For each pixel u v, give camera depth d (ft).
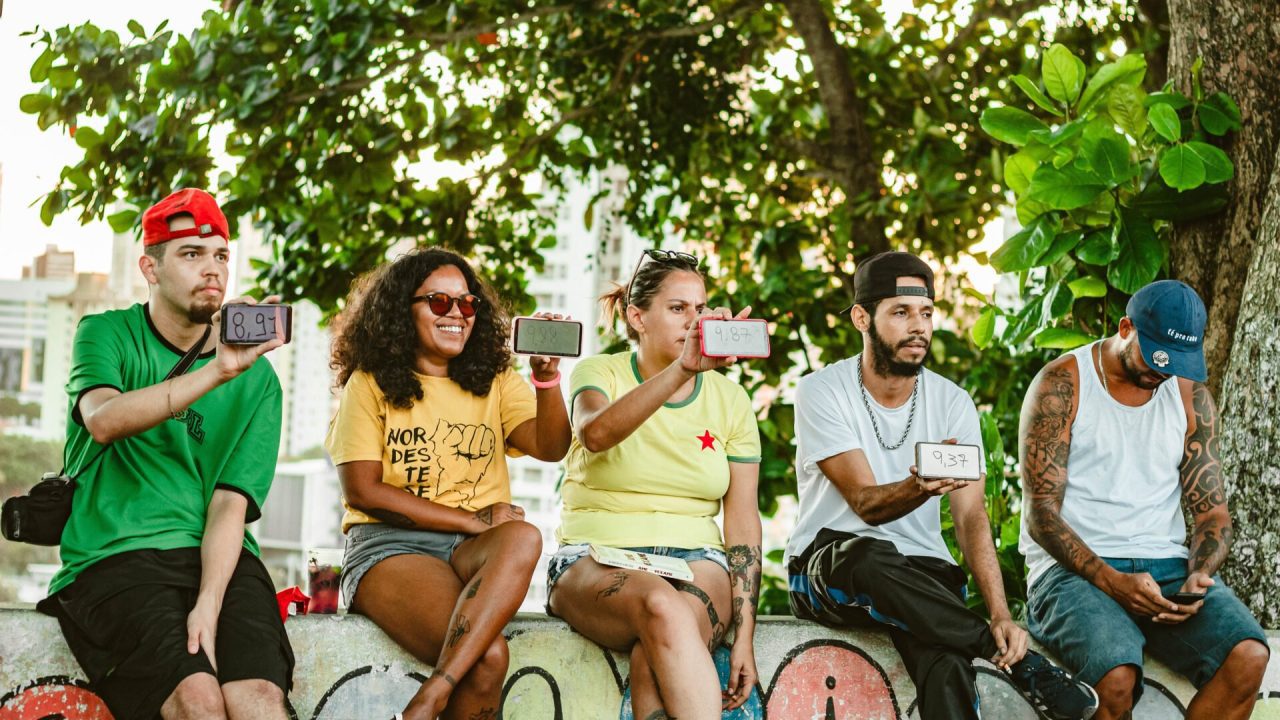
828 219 29.04
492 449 11.33
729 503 11.64
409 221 26.21
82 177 21.97
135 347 10.05
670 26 27.07
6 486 106.73
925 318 11.93
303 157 23.44
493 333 11.44
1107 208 14.56
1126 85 14.58
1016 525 15.28
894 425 12.13
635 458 11.32
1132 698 11.03
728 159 29.58
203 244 10.06
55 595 9.65
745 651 10.97
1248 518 13.15
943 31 28.81
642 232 29.91
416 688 10.73
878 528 11.84
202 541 9.76
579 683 11.13
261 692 9.12
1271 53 14.30
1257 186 14.20
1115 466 11.91
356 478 10.71
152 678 8.95
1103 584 11.31
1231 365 13.62
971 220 28.09
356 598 10.75
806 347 23.94
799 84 29.12
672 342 11.59
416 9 23.97
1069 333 15.11
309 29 23.13
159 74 22.06
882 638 11.91
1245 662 10.98
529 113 27.78
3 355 123.54
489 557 10.16
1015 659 10.76
